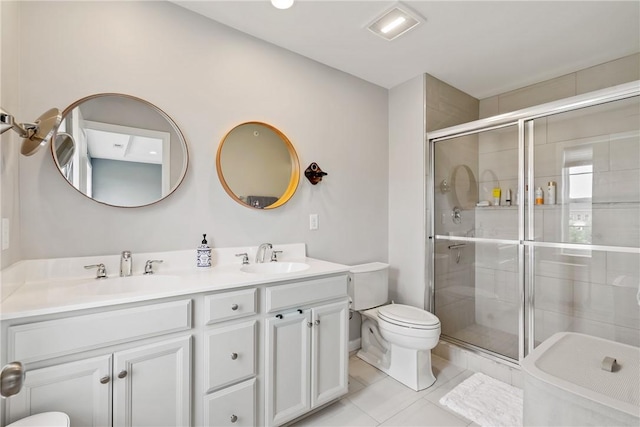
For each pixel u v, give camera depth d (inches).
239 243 75.8
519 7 67.8
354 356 96.9
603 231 77.4
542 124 83.5
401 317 79.7
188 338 49.2
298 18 71.8
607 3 66.1
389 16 71.0
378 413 68.1
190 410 49.4
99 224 58.1
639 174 71.1
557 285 86.1
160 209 64.6
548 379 35.2
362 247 103.0
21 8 51.5
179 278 56.8
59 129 54.4
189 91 68.5
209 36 71.6
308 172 87.3
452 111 108.7
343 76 98.1
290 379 60.9
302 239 87.7
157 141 64.1
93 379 41.5
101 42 58.6
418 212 101.9
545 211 85.4
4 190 43.6
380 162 108.7
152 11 64.1
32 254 52.0
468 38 80.0
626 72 87.7
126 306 43.8
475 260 100.8
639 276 74.2
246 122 76.5
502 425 63.8
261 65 80.0
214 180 71.9
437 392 76.5
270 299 57.8
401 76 101.8
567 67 95.0
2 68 43.8
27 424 35.4
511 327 92.6
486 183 94.7
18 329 36.9
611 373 36.4
